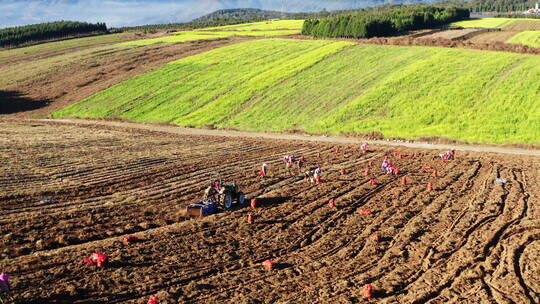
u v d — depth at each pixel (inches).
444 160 1159.6
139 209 703.1
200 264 497.7
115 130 1824.6
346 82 2160.4
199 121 1985.7
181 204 733.3
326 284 454.0
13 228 602.2
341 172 976.9
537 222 633.0
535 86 1775.3
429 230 609.6
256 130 1833.2
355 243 563.8
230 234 592.4
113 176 925.8
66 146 1274.6
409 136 1587.1
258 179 922.1
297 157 1200.8
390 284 454.3
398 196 783.7
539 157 1242.6
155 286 442.9
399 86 1985.7
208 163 1093.1
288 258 520.4
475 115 1673.2
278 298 423.8
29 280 445.4
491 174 974.4
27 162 1016.2
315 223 636.7
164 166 1041.5
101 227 614.9
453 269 486.9
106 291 430.9
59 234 584.1
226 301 416.5
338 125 1754.4
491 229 609.6
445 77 1995.6
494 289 442.9
